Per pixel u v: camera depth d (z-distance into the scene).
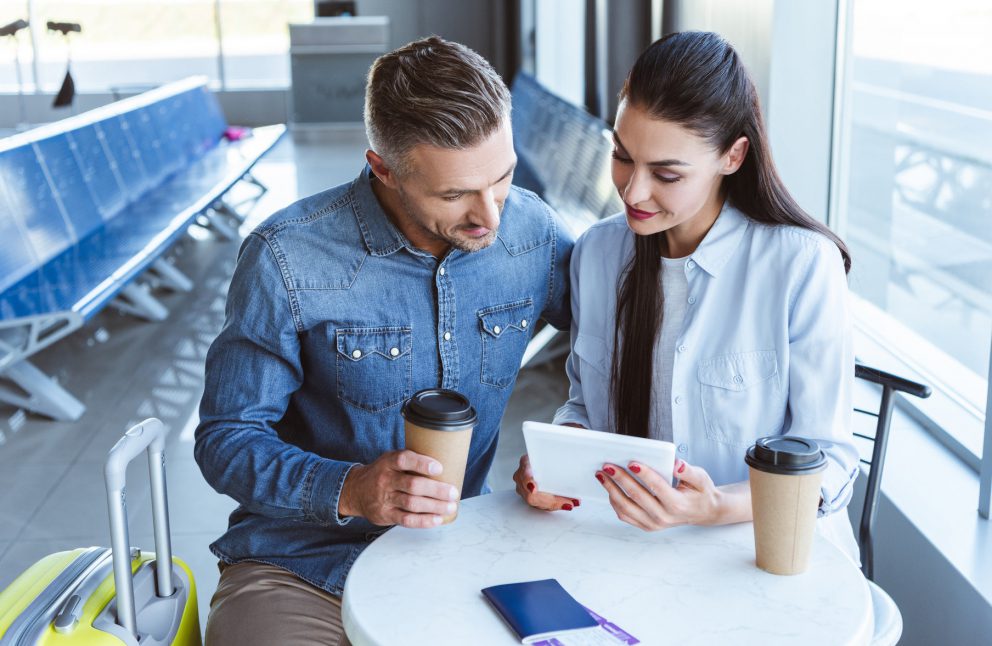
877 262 3.14
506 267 1.66
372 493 1.33
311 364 1.61
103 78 12.79
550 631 1.12
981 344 2.51
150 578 1.50
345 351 1.58
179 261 6.20
